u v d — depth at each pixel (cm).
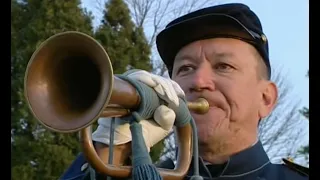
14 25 1294
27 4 1308
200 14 279
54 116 189
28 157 1174
